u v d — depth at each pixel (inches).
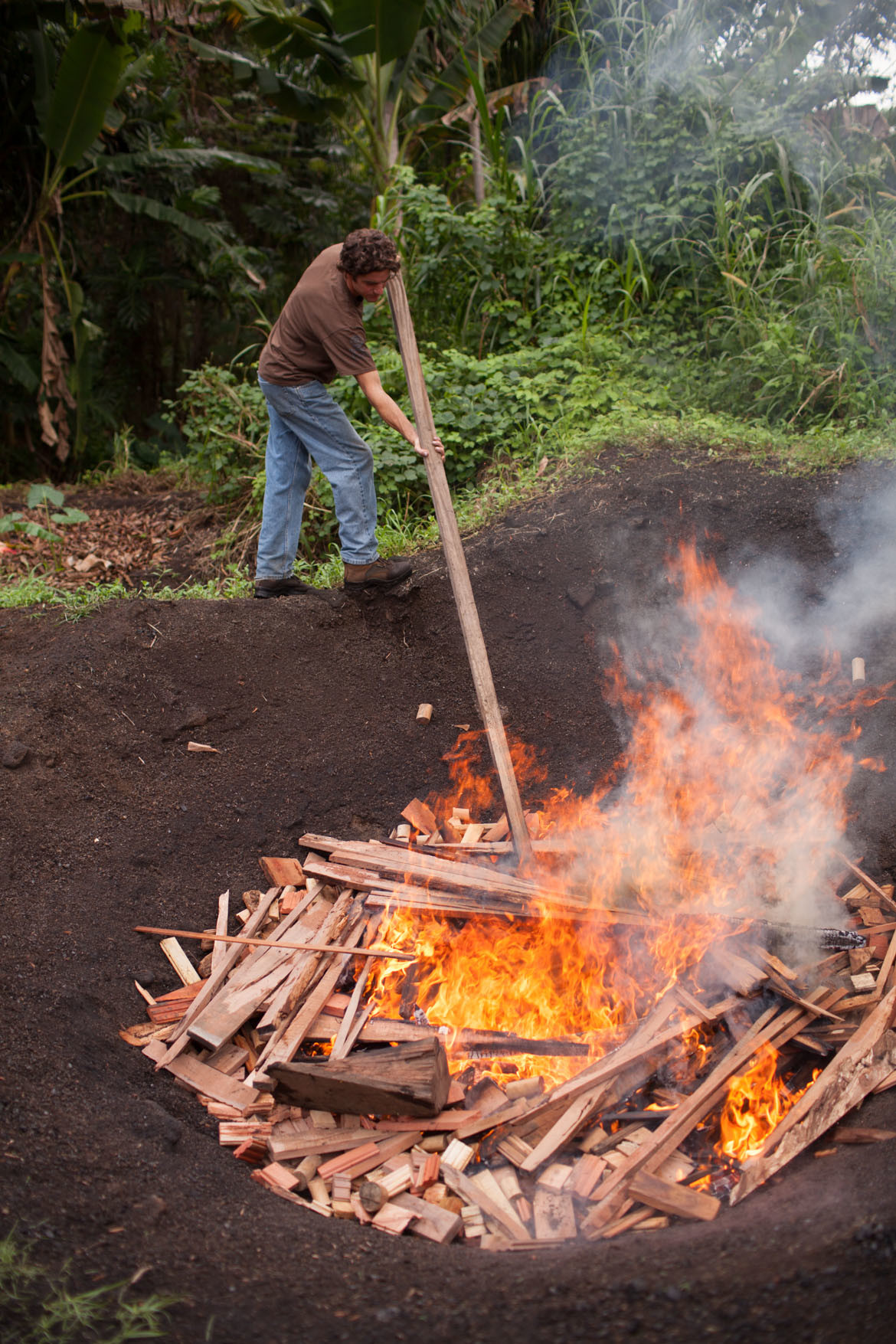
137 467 341.4
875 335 218.4
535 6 312.3
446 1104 94.9
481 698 127.4
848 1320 61.1
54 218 354.0
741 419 221.3
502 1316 65.1
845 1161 81.7
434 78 313.9
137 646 153.4
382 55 287.4
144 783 135.9
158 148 369.4
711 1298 64.4
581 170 252.5
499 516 189.6
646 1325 62.9
